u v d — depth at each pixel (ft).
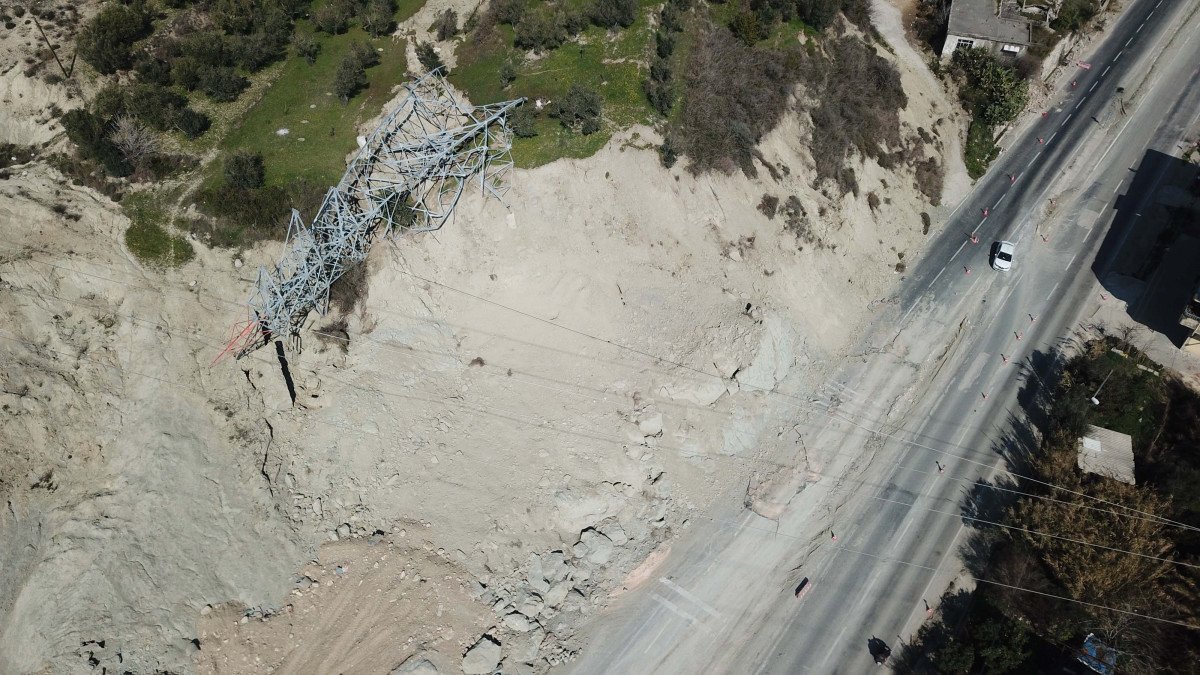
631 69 163.32
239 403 129.80
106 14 165.78
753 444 143.84
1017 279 170.30
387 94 163.73
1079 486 129.39
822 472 141.59
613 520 132.77
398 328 145.59
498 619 120.16
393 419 136.26
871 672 119.44
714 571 129.49
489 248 147.84
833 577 129.29
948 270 172.55
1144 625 115.65
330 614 117.80
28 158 147.33
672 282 150.82
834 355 158.10
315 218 141.08
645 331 147.84
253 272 140.87
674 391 142.61
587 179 149.79
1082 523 120.78
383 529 127.34
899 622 124.16
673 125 157.79
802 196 166.61
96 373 124.88
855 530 134.72
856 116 177.06
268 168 151.64
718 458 141.28
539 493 131.95
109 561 111.65
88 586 109.50
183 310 133.59
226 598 116.26
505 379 143.64
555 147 150.71
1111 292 166.71
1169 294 165.37
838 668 119.75
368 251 146.92
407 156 151.74
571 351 146.10
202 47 165.89
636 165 152.25
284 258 142.61
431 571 122.83
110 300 131.44
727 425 142.82
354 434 132.57
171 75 164.66
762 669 119.75
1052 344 159.12
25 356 120.98
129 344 128.36
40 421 118.52
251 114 161.17
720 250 155.12
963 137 195.00
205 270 138.41
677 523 134.51
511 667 115.75
